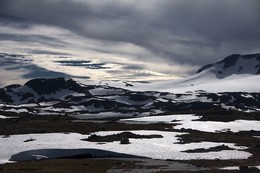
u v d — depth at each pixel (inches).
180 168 2721.5
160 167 2768.2
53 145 3720.5
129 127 5718.5
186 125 6190.9
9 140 4005.9
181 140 4183.1
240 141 4298.7
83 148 3540.8
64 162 3026.6
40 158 3292.3
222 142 4183.1
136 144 3841.0
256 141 4301.2
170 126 6043.3
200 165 2847.0
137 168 2728.8
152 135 4500.5
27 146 3673.7
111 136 4284.0
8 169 2632.9
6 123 6161.4
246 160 3117.6
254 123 6461.6
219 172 2498.8
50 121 6761.8
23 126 5570.9
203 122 6663.4
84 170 2650.1
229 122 6628.9
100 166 2824.8
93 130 5108.3
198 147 3774.6
